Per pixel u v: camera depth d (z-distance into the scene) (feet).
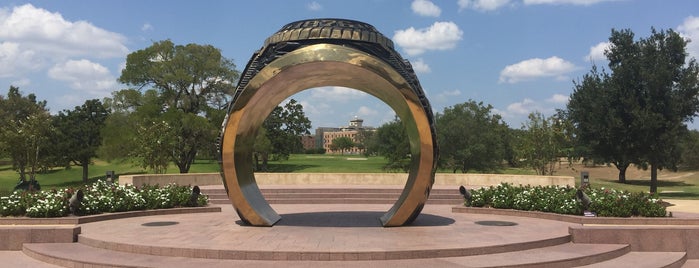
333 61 35.70
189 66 153.17
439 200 65.72
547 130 108.99
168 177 76.69
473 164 142.41
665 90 96.43
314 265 27.86
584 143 107.45
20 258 32.63
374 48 37.09
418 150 38.32
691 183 151.64
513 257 29.68
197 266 27.61
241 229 37.63
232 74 156.97
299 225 39.86
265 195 67.26
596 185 110.63
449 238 33.37
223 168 38.11
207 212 51.39
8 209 43.34
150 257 29.89
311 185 80.84
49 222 41.39
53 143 139.95
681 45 96.37
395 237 33.76
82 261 29.27
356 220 43.06
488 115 144.97
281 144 181.47
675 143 99.76
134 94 147.74
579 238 34.76
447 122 143.23
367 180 84.07
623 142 99.86
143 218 45.52
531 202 47.88
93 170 182.19
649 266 30.37
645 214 43.11
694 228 34.91
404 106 37.70
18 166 138.72
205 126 133.39
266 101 38.75
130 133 130.11
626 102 96.99
